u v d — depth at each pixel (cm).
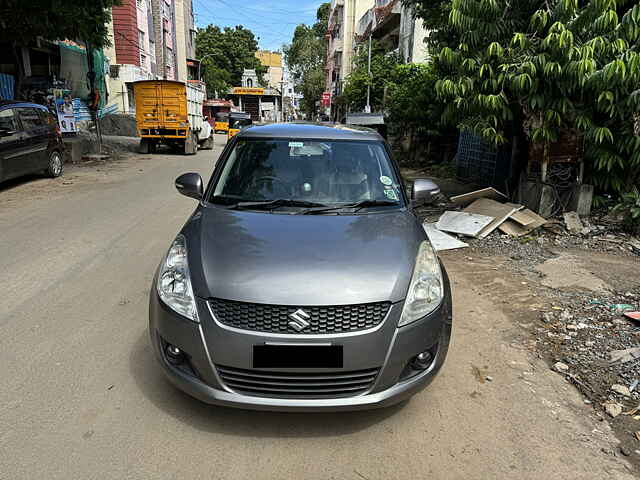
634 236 646
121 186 1049
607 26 562
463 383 321
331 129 414
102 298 433
